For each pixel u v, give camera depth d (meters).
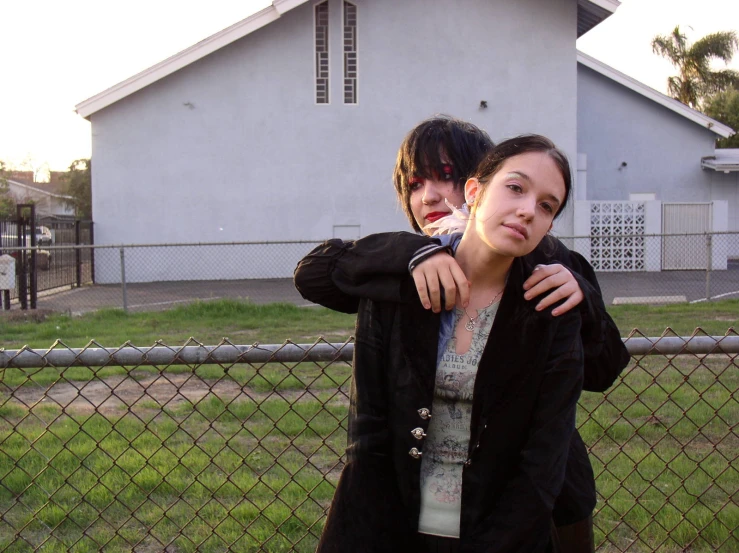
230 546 3.35
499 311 1.67
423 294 1.65
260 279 19.53
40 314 12.15
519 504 1.63
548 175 1.59
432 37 19.53
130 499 4.04
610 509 3.87
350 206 19.67
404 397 1.71
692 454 4.68
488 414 1.67
